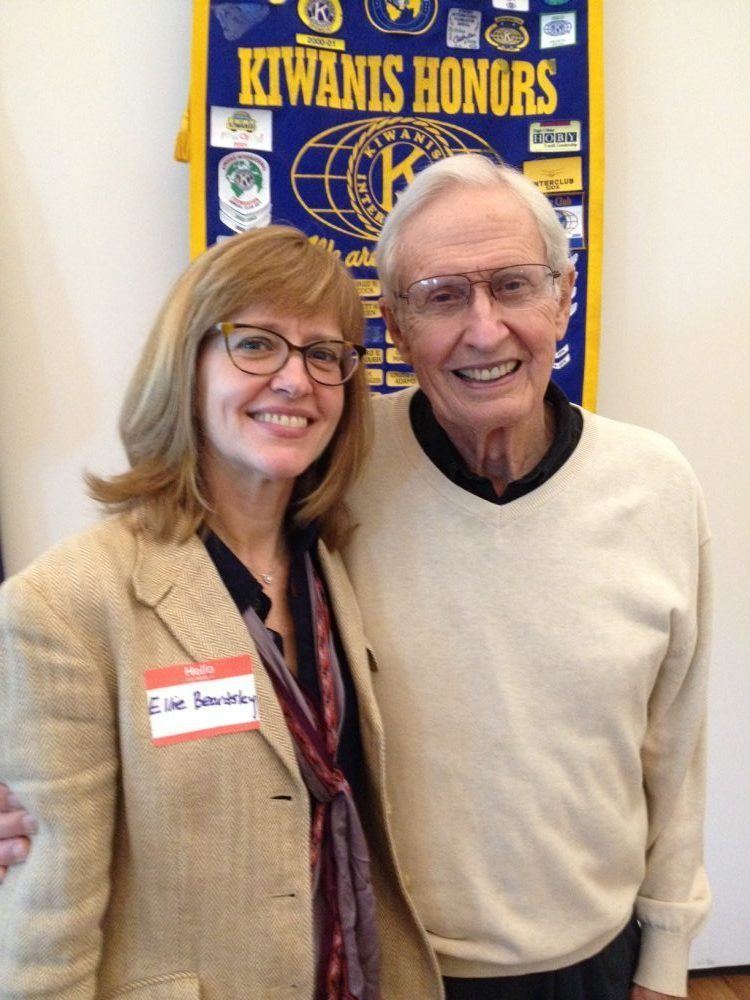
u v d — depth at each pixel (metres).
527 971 1.00
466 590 0.99
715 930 2.02
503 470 1.03
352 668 0.90
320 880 0.86
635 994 1.16
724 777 1.94
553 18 1.55
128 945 0.78
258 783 0.77
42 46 1.49
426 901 0.99
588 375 1.63
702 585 1.11
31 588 0.70
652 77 1.63
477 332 0.92
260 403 0.81
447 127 1.55
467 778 0.98
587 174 1.58
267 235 0.82
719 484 1.80
